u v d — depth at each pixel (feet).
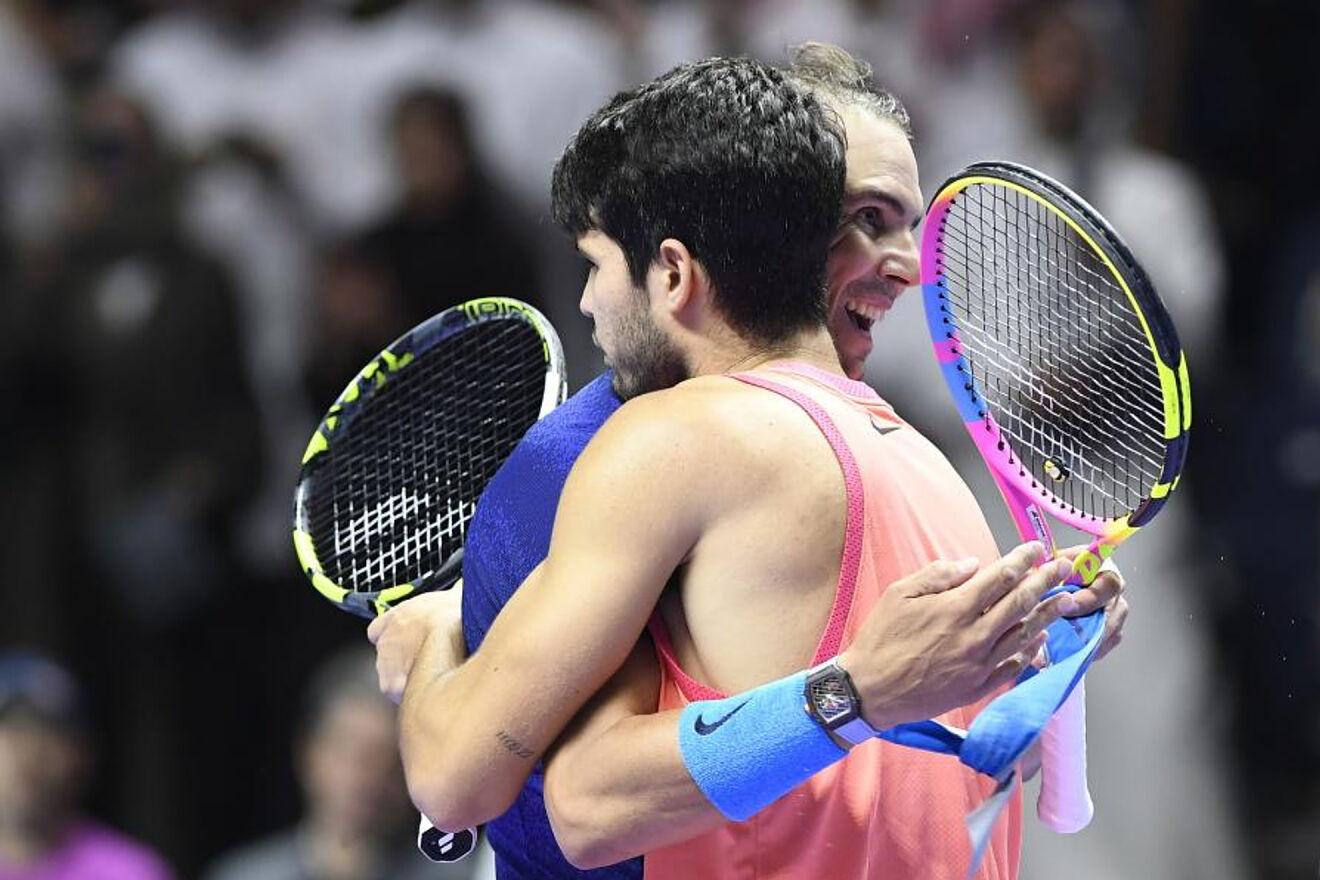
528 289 66.28
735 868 24.52
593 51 72.02
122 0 77.15
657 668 24.59
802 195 24.95
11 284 69.87
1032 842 58.85
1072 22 64.08
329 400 67.21
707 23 71.77
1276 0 76.74
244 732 69.05
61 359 69.05
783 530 23.75
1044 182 24.45
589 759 23.79
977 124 64.90
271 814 68.64
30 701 58.44
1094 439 28.58
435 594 27.61
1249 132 76.79
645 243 25.21
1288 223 76.54
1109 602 25.12
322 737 56.90
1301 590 67.92
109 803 68.90
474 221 65.98
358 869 56.49
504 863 26.05
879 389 59.52
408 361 31.76
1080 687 25.85
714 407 24.04
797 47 27.94
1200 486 66.44
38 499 69.05
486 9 72.43
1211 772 60.75
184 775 68.74
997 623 22.57
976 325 28.66
